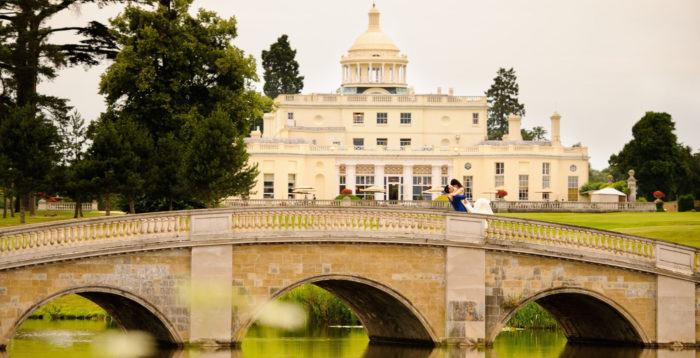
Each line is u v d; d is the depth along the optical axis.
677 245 53.12
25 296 43.78
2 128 71.88
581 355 50.50
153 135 77.94
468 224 50.25
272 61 185.62
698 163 155.50
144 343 50.78
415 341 53.22
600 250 51.91
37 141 72.06
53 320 61.75
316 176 132.50
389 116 143.50
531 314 63.66
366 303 54.72
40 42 81.88
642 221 88.62
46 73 80.38
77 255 44.50
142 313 48.19
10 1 80.75
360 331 61.41
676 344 52.72
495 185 134.25
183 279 46.69
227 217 47.25
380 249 49.41
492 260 50.50
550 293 51.16
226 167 71.69
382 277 49.41
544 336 59.88
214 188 70.75
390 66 156.50
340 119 142.88
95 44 83.25
